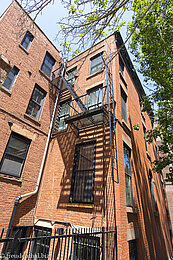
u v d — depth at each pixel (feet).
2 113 23.45
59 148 28.30
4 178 21.63
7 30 27.12
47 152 29.84
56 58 39.50
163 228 42.09
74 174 23.39
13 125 24.73
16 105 26.07
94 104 27.61
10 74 26.58
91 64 34.35
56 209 22.29
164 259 34.45
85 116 23.07
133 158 26.96
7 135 23.54
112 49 30.50
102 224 17.15
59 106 35.81
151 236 26.58
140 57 31.50
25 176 24.89
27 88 29.07
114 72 27.89
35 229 23.00
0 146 22.24
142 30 27.20
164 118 26.27
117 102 24.94
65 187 23.21
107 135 22.43
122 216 17.08
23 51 30.01
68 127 29.25
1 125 22.97
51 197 24.02
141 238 21.72
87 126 25.48
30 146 27.12
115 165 19.58
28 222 23.06
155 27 25.67
